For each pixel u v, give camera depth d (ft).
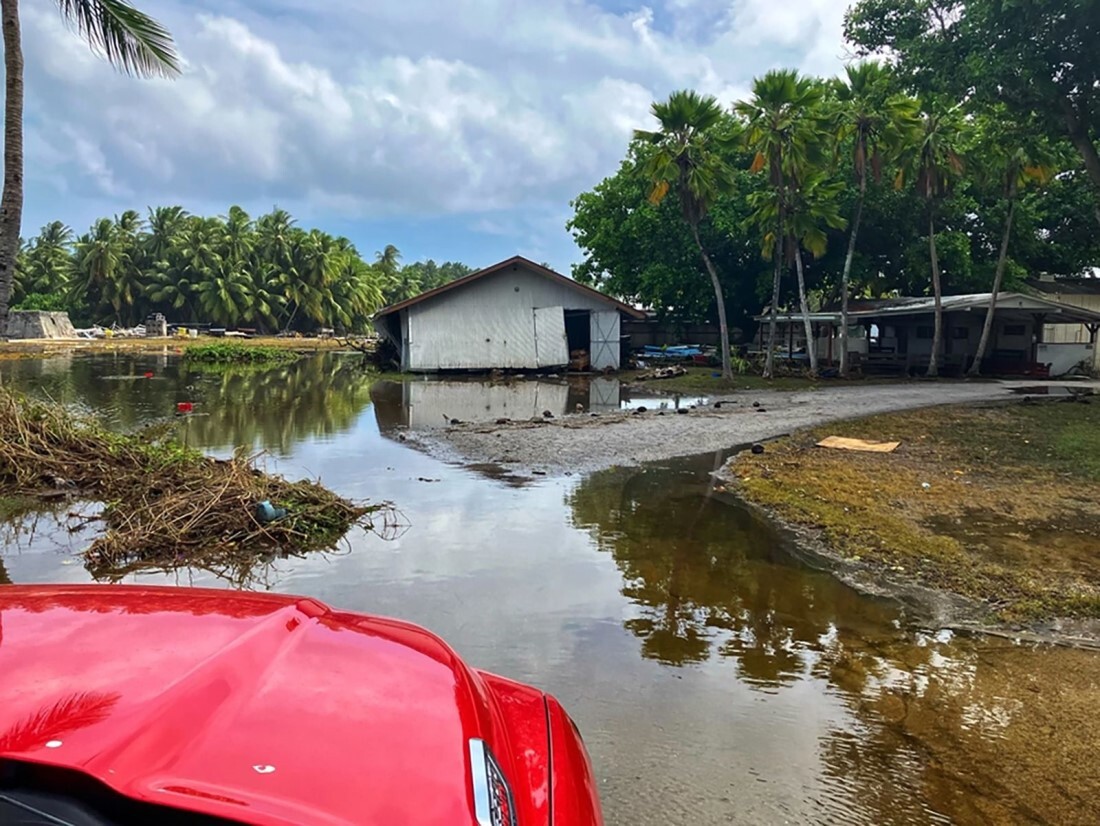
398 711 6.36
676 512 25.16
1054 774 10.71
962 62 52.95
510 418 49.44
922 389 72.43
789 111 76.64
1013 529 23.41
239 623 7.50
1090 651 14.94
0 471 27.58
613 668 13.76
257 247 275.18
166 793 4.85
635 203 108.78
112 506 23.97
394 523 23.48
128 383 72.28
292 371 94.27
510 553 20.56
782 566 19.79
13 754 4.94
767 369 85.15
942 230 100.68
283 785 5.15
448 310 90.07
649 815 9.57
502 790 6.02
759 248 102.27
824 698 12.81
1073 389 71.41
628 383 78.69
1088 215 104.99
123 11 30.96
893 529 23.03
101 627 7.06
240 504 22.58
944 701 12.80
